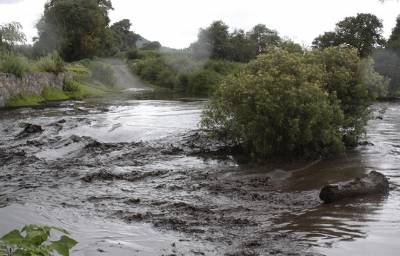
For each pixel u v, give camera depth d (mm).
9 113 26766
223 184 11344
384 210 8789
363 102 16141
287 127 13773
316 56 16641
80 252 7188
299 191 10570
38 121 22562
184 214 9125
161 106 30172
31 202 10008
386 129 19891
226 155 14812
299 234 7715
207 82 47844
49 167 13656
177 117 23609
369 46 48969
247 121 14156
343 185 9719
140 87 59938
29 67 36125
